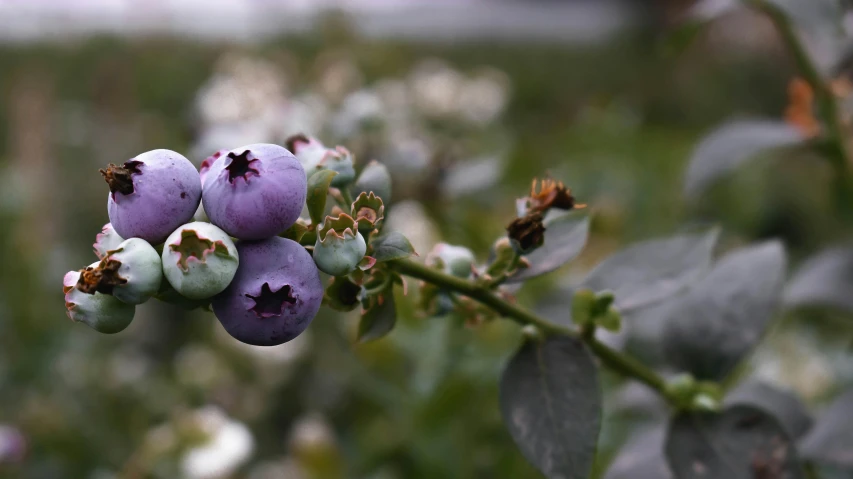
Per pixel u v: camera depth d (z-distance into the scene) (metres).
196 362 0.62
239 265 0.21
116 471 0.54
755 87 1.41
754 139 0.36
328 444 0.46
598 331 0.31
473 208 0.51
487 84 0.74
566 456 0.24
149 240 0.21
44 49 1.51
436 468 0.44
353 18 0.81
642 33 2.12
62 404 0.58
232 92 0.60
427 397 0.44
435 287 0.26
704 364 0.29
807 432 0.32
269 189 0.21
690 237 0.27
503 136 0.79
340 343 0.62
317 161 0.25
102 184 0.93
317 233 0.22
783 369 0.50
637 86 1.65
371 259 0.22
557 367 0.25
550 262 0.26
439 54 1.76
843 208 0.37
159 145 1.02
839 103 0.36
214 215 0.21
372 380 0.52
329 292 0.23
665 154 1.00
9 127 1.14
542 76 1.76
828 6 0.31
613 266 0.27
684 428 0.27
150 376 0.67
